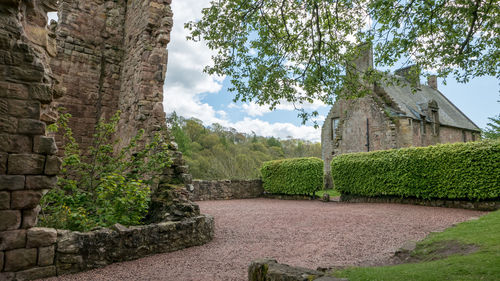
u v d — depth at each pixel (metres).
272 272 2.98
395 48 5.82
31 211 3.97
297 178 15.80
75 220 5.17
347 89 6.90
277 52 6.56
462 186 9.85
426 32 5.91
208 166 26.00
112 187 5.83
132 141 6.77
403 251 4.90
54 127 5.93
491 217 6.36
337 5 5.88
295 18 6.44
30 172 3.87
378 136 20.53
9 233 3.75
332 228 7.62
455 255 3.95
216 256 5.31
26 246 3.90
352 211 10.30
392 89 23.78
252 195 17.47
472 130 28.30
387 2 5.12
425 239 5.34
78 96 9.58
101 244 4.66
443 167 10.38
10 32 3.86
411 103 24.20
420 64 6.36
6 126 3.74
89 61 9.90
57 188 5.90
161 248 5.48
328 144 27.48
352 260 4.92
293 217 9.52
